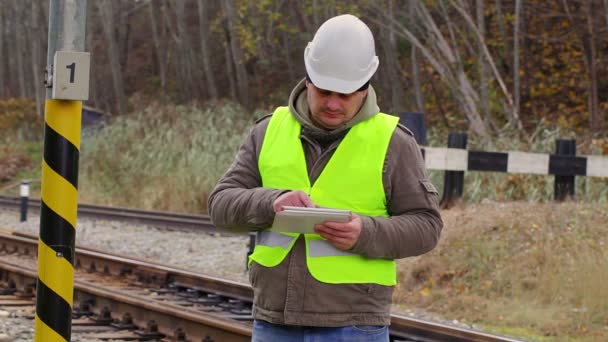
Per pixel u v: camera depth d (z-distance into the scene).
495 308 10.02
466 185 15.78
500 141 18.03
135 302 8.84
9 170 34.50
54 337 4.79
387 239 3.59
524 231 11.29
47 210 4.77
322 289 3.63
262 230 3.79
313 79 3.61
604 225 11.40
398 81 29.12
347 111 3.66
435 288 10.88
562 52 28.41
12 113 43.81
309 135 3.74
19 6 51.78
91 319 9.26
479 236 11.42
